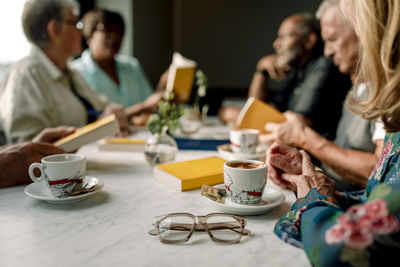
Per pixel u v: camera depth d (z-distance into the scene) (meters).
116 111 1.93
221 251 0.59
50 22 1.87
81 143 1.08
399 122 0.61
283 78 2.76
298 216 0.63
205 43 3.68
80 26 2.05
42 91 1.84
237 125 1.57
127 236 0.65
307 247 0.51
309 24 2.46
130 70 3.25
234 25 3.54
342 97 2.15
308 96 2.15
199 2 3.61
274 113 1.54
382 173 0.69
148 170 1.13
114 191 0.92
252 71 3.57
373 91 0.59
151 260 0.56
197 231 0.67
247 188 0.76
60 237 0.64
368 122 1.47
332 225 0.51
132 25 3.81
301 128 1.42
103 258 0.56
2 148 1.08
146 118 2.50
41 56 1.92
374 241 0.44
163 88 2.66
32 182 0.97
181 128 1.82
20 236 0.64
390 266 0.44
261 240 0.64
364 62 0.61
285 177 0.88
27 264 0.54
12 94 1.74
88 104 2.24
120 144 1.40
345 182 1.54
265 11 3.43
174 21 4.02
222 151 1.32
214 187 0.85
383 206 0.44
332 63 2.12
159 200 0.85
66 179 0.79
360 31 0.58
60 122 1.93
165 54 4.19
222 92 3.62
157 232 0.65
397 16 0.52
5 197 0.86
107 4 3.99
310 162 0.89
